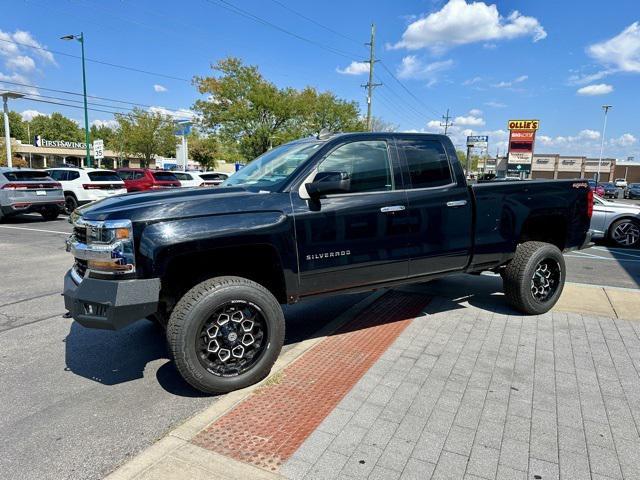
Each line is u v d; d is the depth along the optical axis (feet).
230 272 12.27
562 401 10.48
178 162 106.22
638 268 27.35
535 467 8.16
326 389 11.09
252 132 106.63
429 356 13.03
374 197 13.20
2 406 10.69
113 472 8.08
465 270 15.53
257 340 11.43
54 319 16.96
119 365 13.06
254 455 8.49
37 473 8.24
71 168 55.72
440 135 15.03
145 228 10.34
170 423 9.96
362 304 18.21
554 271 16.88
